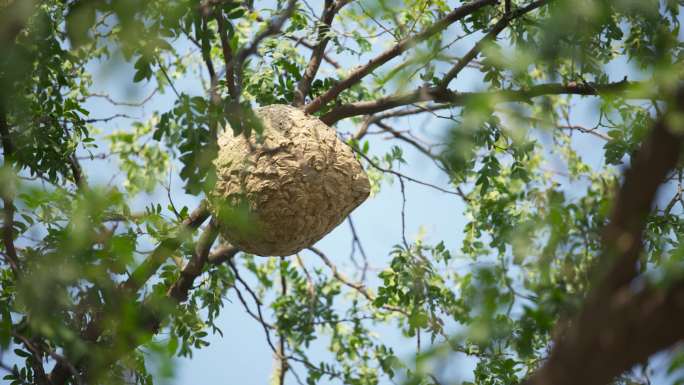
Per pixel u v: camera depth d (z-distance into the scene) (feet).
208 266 29.96
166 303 17.93
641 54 26.04
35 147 26.68
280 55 30.32
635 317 11.15
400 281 32.45
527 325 16.39
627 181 11.63
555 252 17.74
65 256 15.90
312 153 27.17
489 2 27.71
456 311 30.89
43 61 24.39
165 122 21.62
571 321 14.21
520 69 15.15
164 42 19.45
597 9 14.84
